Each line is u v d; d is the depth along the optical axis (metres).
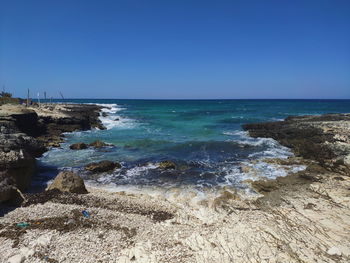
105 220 8.68
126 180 14.09
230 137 26.27
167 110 67.25
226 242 7.50
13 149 12.05
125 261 6.54
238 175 14.62
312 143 19.94
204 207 10.48
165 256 6.74
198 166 16.42
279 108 74.81
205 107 84.19
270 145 22.02
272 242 7.52
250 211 9.91
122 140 24.73
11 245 6.92
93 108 58.91
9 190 9.62
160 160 17.86
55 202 9.99
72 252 6.80
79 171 15.42
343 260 6.66
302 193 11.46
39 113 30.38
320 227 8.36
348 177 13.27
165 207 10.38
